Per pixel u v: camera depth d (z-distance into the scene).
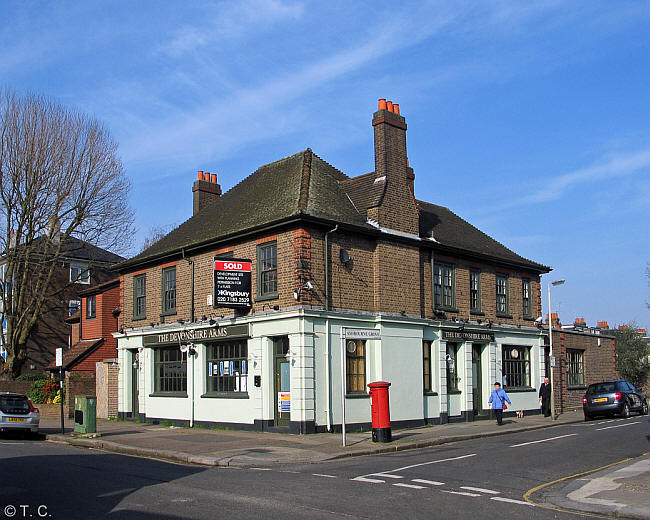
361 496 10.38
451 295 25.83
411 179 28.00
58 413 29.80
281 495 10.42
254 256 21.83
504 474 12.82
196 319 24.02
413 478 12.22
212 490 10.91
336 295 20.89
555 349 31.94
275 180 24.97
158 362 26.25
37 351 40.72
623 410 27.11
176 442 18.34
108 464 14.59
